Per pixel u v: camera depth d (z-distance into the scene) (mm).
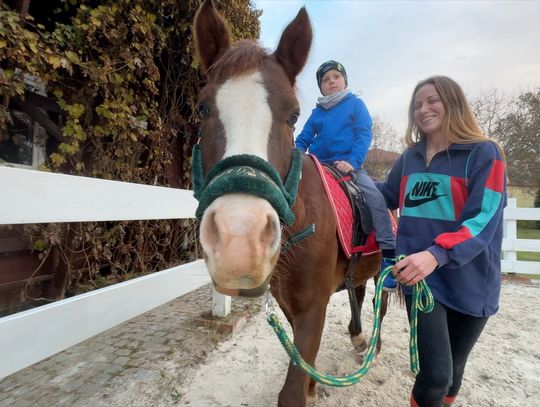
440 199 1625
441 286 1603
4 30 2670
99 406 2119
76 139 3533
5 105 3004
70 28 3248
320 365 2791
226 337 3164
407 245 1735
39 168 3330
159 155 4602
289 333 3293
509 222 6062
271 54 1682
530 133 18922
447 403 1963
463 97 1643
